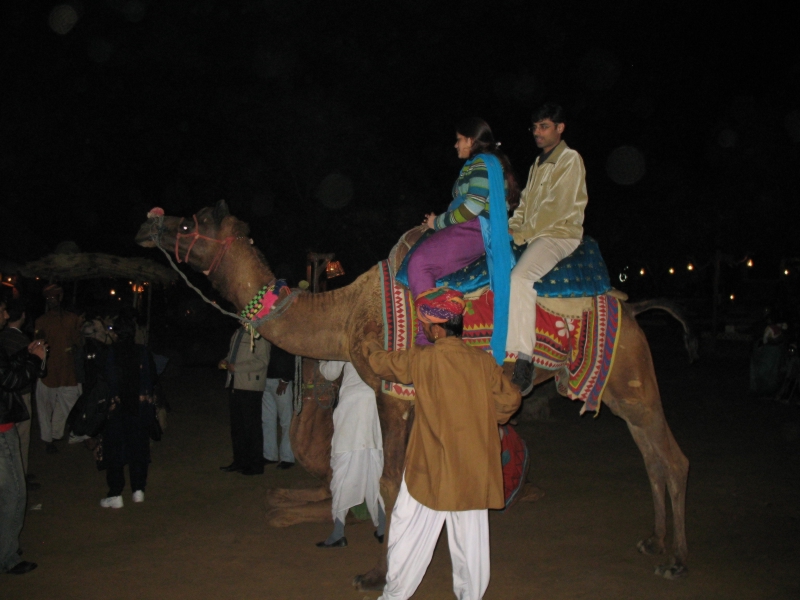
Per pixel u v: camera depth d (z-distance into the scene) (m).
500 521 6.48
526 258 5.02
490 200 4.80
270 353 8.18
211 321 31.62
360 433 5.73
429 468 4.10
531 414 11.26
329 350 5.33
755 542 5.93
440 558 5.65
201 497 7.20
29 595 4.86
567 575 5.27
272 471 8.27
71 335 9.02
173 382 15.35
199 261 5.48
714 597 4.90
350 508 6.20
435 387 4.15
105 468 6.91
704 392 14.43
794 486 7.55
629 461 8.66
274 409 8.47
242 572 5.29
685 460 5.47
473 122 5.05
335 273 7.47
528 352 4.92
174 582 5.10
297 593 4.93
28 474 7.90
